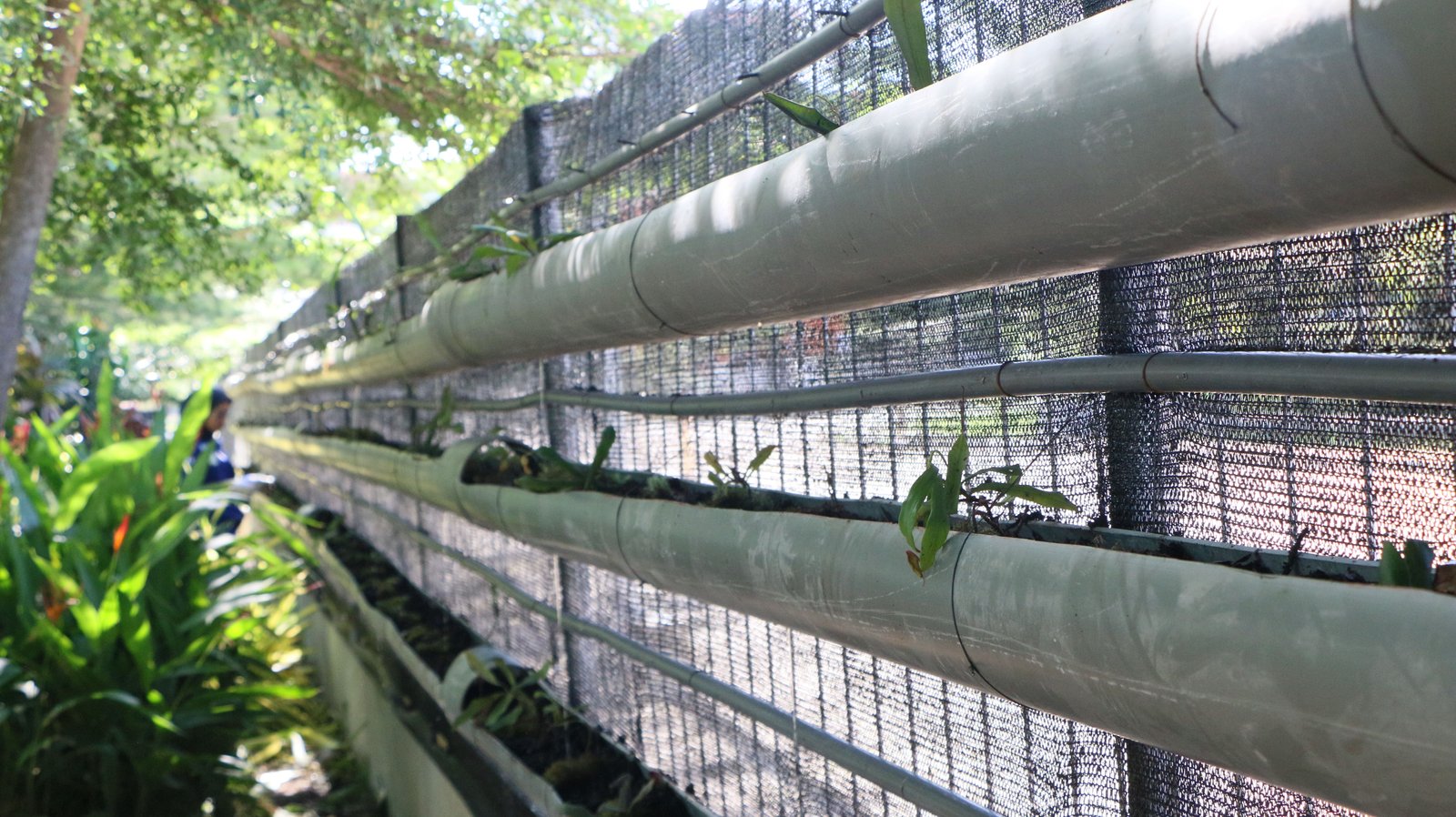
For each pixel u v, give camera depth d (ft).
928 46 3.84
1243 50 2.05
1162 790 3.28
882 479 4.31
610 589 6.68
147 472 10.72
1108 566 2.64
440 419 9.12
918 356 4.16
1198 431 3.14
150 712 9.12
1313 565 2.78
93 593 9.33
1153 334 3.24
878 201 3.05
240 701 10.36
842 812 4.60
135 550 10.21
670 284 4.34
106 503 10.27
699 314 4.39
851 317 4.50
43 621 9.03
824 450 4.64
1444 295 2.50
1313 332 2.80
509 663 8.23
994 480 3.61
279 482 25.38
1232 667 2.27
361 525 15.89
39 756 9.55
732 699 5.20
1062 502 3.30
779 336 4.95
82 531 10.00
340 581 13.78
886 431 4.27
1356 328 2.69
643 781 6.15
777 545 4.01
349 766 12.30
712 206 4.00
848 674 4.49
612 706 6.80
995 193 2.68
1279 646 2.18
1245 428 3.00
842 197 3.20
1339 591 2.13
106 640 9.44
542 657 8.04
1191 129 2.19
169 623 10.08
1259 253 2.92
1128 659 2.53
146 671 9.52
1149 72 2.25
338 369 12.75
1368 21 1.84
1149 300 3.25
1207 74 2.13
